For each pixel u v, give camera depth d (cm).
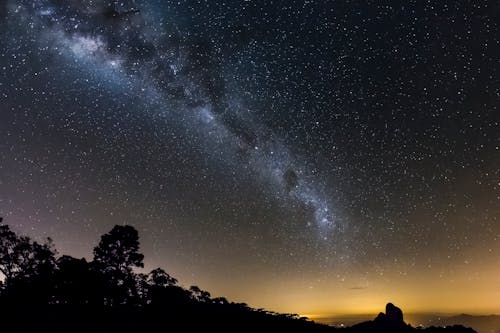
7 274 1925
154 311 1945
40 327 1688
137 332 1700
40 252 1961
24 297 1831
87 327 1720
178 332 1733
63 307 1897
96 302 1930
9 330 1644
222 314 1984
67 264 1942
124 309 1955
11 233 1933
